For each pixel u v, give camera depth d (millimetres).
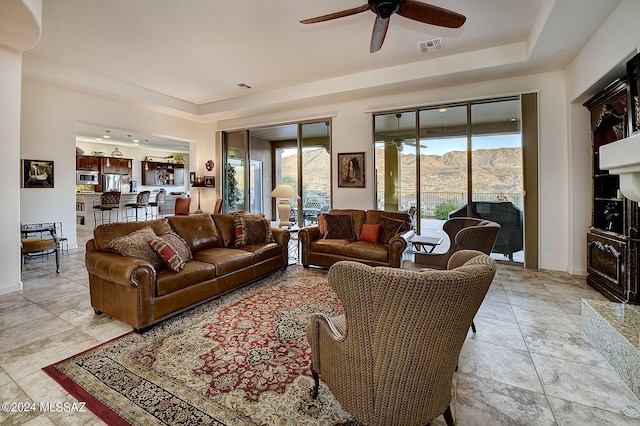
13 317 2764
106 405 1653
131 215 9062
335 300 3207
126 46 4109
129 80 5402
